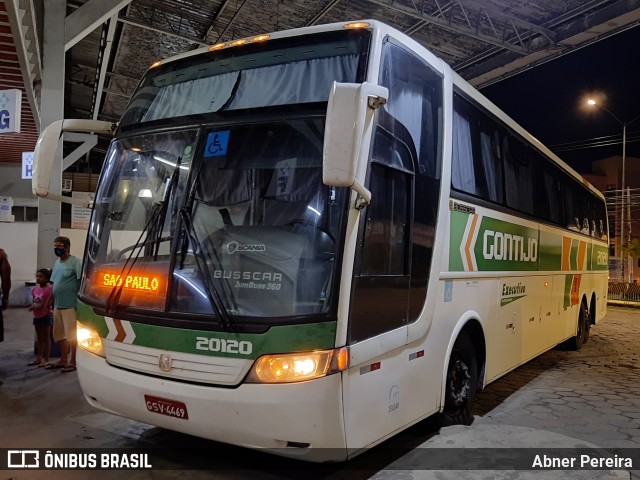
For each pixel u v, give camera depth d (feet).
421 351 15.34
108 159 15.93
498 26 47.70
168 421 13.20
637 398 24.21
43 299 26.13
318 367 11.66
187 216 13.29
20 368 25.85
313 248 12.20
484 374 20.03
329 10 44.24
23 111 38.75
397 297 13.98
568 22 45.27
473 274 18.92
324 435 11.74
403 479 14.66
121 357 13.82
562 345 36.96
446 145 16.69
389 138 13.83
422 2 43.09
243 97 14.35
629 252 111.04
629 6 40.40
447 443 17.28
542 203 27.48
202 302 12.64
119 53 55.72
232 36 50.65
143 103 16.16
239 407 11.96
